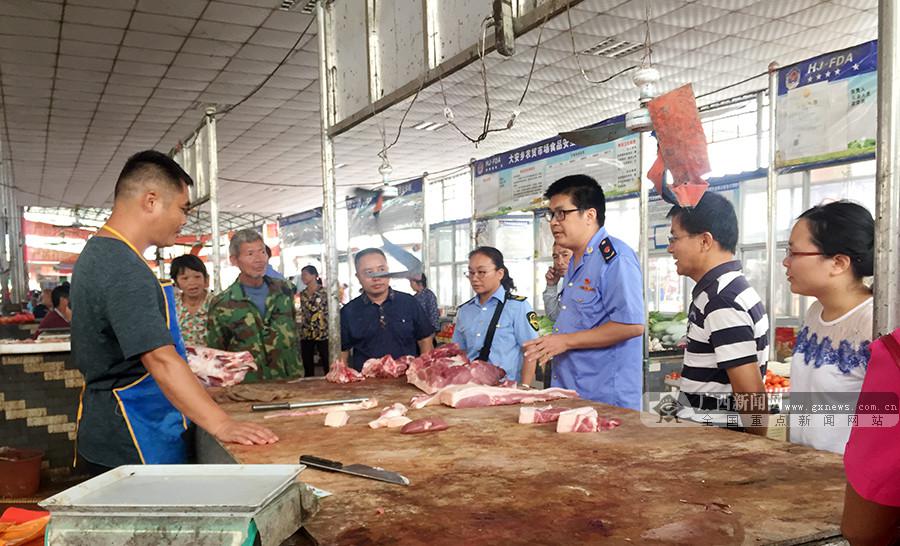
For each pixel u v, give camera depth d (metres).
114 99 10.47
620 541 1.29
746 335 2.21
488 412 2.57
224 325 4.35
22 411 5.20
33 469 4.93
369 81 3.92
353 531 1.37
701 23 5.39
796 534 1.30
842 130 4.30
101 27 7.77
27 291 21.16
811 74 4.46
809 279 2.03
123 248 2.30
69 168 15.93
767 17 5.32
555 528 1.37
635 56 6.14
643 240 4.40
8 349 5.13
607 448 1.98
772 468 1.73
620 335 2.82
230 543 1.17
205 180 7.72
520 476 1.72
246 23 7.80
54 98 10.38
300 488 1.39
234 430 2.15
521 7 2.76
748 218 6.29
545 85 6.82
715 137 7.16
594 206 3.04
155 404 2.49
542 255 8.31
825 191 5.54
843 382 1.96
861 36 5.84
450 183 13.41
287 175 16.33
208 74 9.42
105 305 2.26
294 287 4.77
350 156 12.84
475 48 2.97
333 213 4.34
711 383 2.33
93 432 2.42
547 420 2.35
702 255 2.38
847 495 1.17
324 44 4.40
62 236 27.11
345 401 2.80
